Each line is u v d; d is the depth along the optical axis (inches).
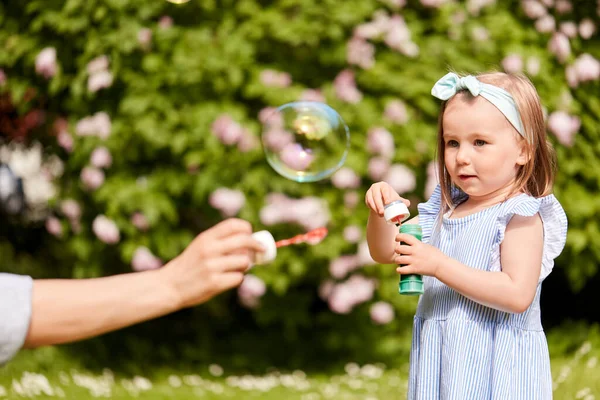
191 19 171.5
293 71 173.5
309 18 167.0
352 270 174.1
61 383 156.6
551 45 178.5
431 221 87.7
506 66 171.0
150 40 168.4
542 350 80.0
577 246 177.6
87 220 180.4
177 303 47.3
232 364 191.9
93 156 166.1
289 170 101.4
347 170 160.2
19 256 221.8
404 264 77.3
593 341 196.4
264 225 167.6
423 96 168.1
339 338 183.8
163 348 198.5
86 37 173.9
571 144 173.8
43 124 192.5
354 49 166.1
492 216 79.1
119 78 172.4
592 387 135.9
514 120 79.0
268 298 184.2
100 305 46.8
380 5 173.2
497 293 74.6
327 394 150.5
